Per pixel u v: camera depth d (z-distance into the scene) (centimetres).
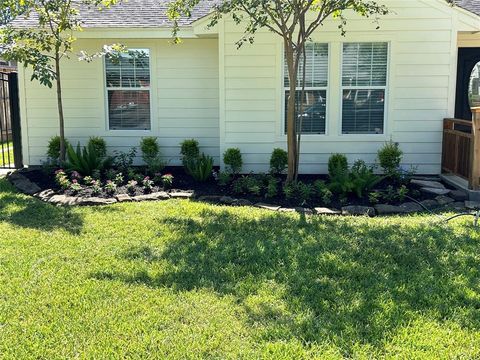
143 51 1032
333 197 766
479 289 404
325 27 910
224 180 848
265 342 324
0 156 1256
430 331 337
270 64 927
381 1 901
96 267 452
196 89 1038
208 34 955
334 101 930
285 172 931
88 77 1037
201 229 580
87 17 1028
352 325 345
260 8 862
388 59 916
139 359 306
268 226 595
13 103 1035
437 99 921
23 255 484
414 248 507
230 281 423
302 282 419
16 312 363
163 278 427
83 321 350
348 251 498
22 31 877
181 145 1026
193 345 319
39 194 783
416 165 940
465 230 570
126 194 784
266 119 942
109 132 1050
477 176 755
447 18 901
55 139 1012
